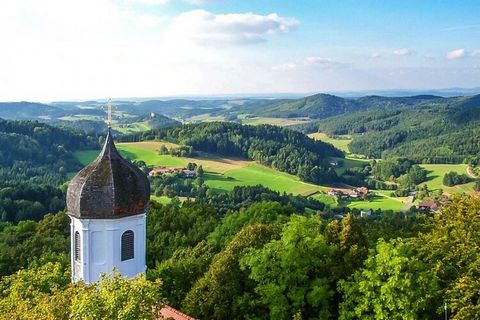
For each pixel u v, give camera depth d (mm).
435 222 44688
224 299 42031
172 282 48188
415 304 35906
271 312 39844
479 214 40656
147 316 25125
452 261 39750
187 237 76375
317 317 40969
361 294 39094
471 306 33812
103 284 27328
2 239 79375
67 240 74375
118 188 33438
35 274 37844
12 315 28047
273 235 48156
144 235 35562
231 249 46312
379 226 73438
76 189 33562
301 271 41000
